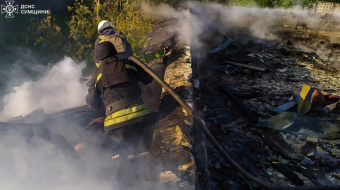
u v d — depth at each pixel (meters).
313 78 5.95
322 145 3.91
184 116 3.31
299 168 3.52
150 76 3.20
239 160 3.60
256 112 4.62
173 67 4.71
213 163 3.45
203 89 5.24
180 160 2.66
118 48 4.89
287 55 7.14
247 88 5.41
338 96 4.83
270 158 3.68
